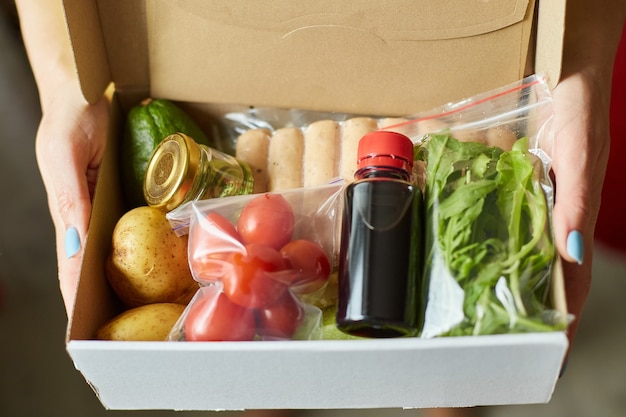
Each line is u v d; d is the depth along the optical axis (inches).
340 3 33.4
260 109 38.5
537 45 34.6
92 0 33.8
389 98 36.0
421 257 28.0
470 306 25.7
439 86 35.5
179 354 25.0
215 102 36.7
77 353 25.3
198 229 29.9
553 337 23.7
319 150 35.9
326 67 35.3
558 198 31.1
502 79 35.0
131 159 35.9
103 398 28.8
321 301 30.4
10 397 56.7
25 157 63.8
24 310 60.6
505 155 29.2
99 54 34.9
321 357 24.9
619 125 47.1
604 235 52.0
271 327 28.0
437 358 24.8
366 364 25.3
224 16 34.1
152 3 34.2
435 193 28.5
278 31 34.3
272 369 25.9
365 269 26.9
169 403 29.0
